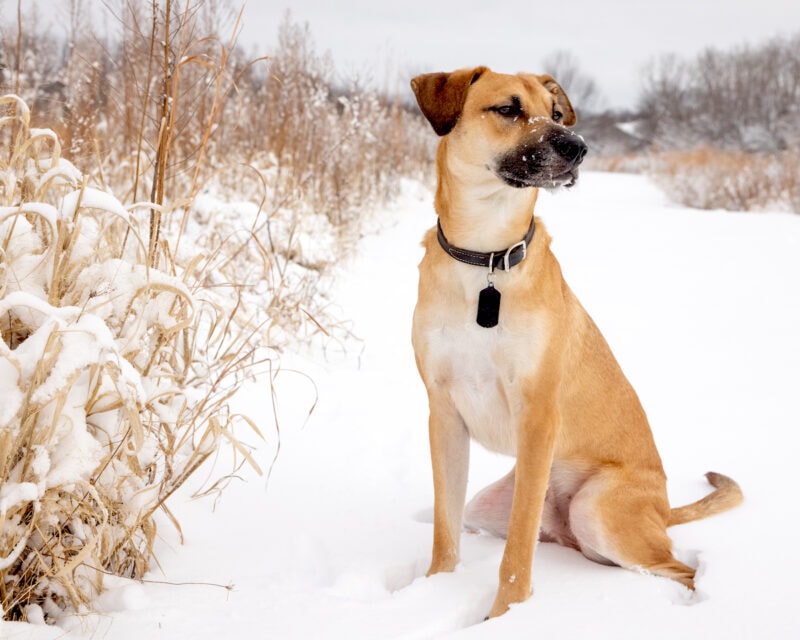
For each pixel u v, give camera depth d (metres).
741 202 17.14
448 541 3.16
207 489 3.54
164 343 2.85
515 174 3.12
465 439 3.41
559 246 10.59
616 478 3.33
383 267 8.65
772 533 3.40
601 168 44.06
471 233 3.16
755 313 7.46
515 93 3.25
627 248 10.56
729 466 4.27
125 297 2.68
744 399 5.31
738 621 2.68
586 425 3.41
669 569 3.11
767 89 52.38
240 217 6.54
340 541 3.34
